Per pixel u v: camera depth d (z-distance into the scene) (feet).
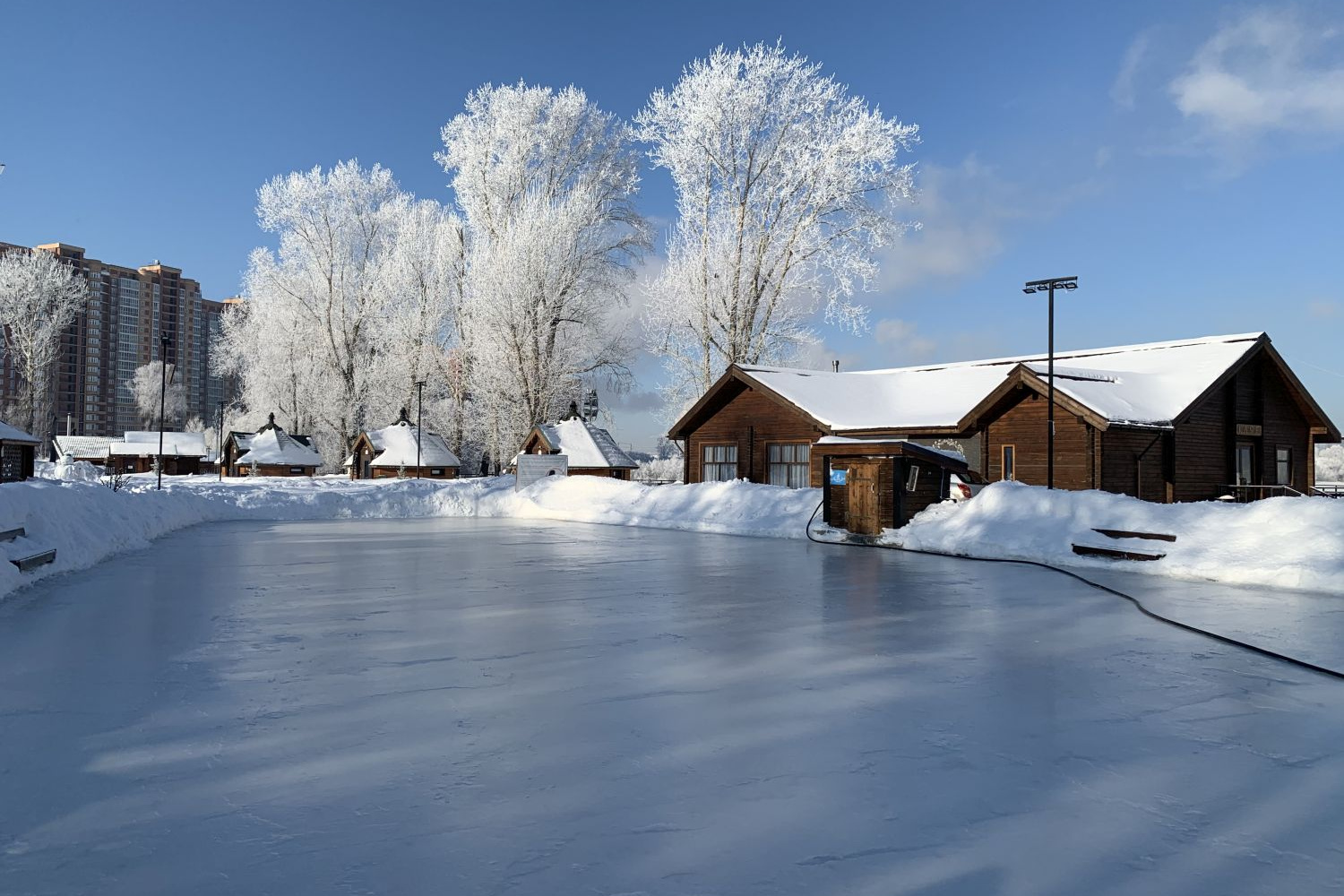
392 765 14.75
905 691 20.13
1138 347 95.09
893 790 13.74
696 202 138.31
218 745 15.79
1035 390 73.20
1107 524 50.11
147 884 10.41
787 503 75.97
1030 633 27.71
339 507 102.17
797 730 16.98
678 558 52.13
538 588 38.17
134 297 512.22
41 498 45.96
